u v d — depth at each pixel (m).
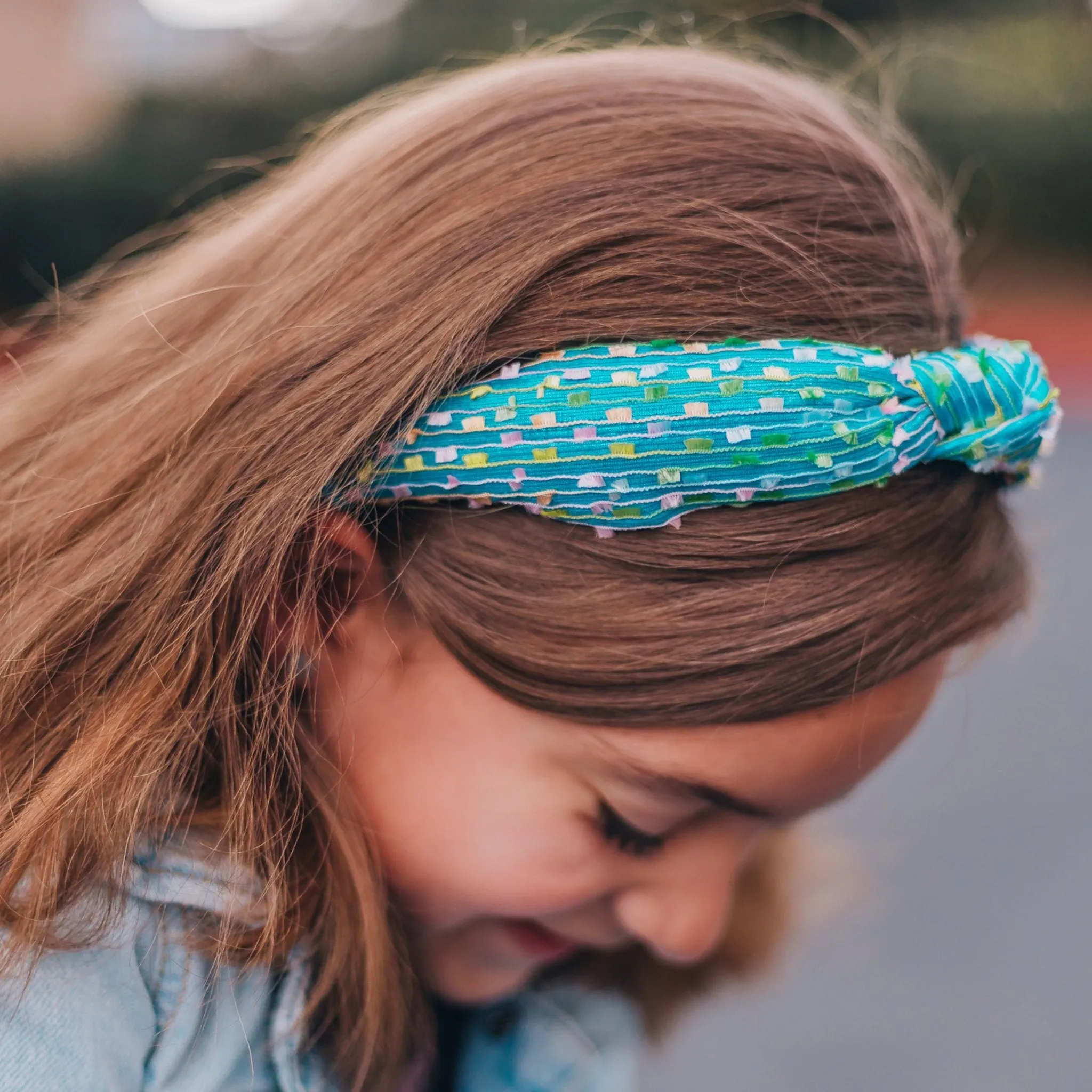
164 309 0.81
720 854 0.70
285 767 0.67
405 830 0.67
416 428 0.63
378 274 0.67
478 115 0.73
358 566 0.66
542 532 0.63
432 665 0.66
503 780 0.65
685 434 0.60
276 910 0.66
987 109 6.71
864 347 0.64
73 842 0.63
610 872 0.68
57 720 0.67
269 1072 0.70
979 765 2.78
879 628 0.62
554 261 0.64
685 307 0.63
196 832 0.67
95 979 0.61
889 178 0.73
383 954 0.68
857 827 2.50
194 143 6.12
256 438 0.66
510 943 0.77
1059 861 2.42
